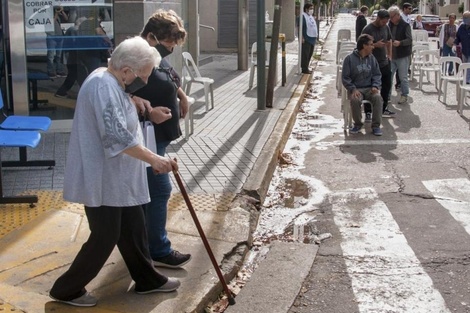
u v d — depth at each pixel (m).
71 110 9.63
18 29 9.05
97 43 9.54
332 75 20.08
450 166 8.92
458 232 6.43
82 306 4.41
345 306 4.91
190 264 5.27
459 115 12.74
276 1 12.23
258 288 5.16
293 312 4.83
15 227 5.78
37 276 4.83
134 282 4.80
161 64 4.84
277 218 6.97
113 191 4.16
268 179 8.05
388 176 8.45
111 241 4.28
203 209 6.54
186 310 4.45
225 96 13.94
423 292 5.13
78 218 6.03
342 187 8.03
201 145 9.24
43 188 6.95
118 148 4.03
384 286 5.24
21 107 9.27
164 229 5.11
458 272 5.50
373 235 6.38
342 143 10.45
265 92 12.27
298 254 5.87
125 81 4.16
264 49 12.02
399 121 12.15
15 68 9.15
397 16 13.60
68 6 9.35
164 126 4.90
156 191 4.98
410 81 17.88
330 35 44.44
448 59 14.51
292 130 11.52
